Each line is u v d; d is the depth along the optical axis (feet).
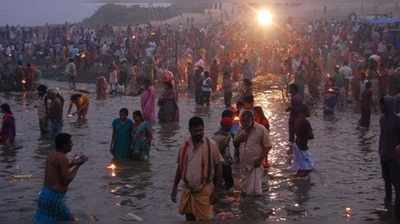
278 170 44.62
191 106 86.07
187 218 29.19
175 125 67.31
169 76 94.07
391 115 34.47
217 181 29.48
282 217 32.94
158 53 138.62
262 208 34.86
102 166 46.39
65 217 31.24
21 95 102.53
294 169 44.11
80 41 166.09
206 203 28.96
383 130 34.88
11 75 108.88
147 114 65.51
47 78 144.05
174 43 149.28
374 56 95.76
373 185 40.19
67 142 30.94
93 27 252.21
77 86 122.21
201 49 132.57
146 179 42.27
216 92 102.32
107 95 103.24
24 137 59.93
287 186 40.04
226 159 36.96
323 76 107.65
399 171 32.04
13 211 34.91
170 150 52.75
